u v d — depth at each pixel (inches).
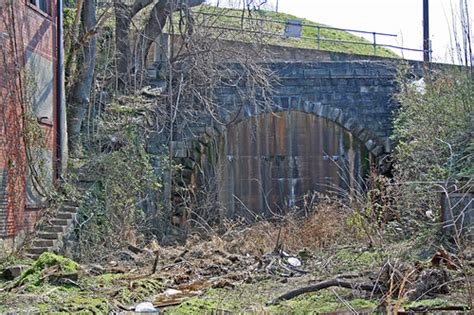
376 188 730.8
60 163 714.8
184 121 931.3
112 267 585.6
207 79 919.7
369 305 365.7
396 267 395.2
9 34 602.9
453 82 723.4
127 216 735.1
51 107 711.1
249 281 509.4
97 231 681.0
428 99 753.6
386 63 983.6
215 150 958.4
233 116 961.5
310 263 567.8
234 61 937.5
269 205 979.9
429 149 694.5
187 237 807.1
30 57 653.9
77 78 821.9
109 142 791.1
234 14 1037.2
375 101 986.1
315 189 987.3
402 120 924.0
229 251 655.1
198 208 911.0
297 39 1277.1
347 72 977.5
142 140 823.1
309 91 983.0
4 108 600.1
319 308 371.2
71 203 676.1
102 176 727.1
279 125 989.2
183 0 916.6
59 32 737.0
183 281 518.3
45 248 598.2
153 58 982.4
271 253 605.9
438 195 597.0
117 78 874.8
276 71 973.2
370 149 986.1
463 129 663.1
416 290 378.3
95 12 852.6
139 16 1026.1
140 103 869.2
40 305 406.6
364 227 590.9
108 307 408.2
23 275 482.3
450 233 531.8
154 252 658.8
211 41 919.0
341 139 997.2
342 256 561.6
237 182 975.0
